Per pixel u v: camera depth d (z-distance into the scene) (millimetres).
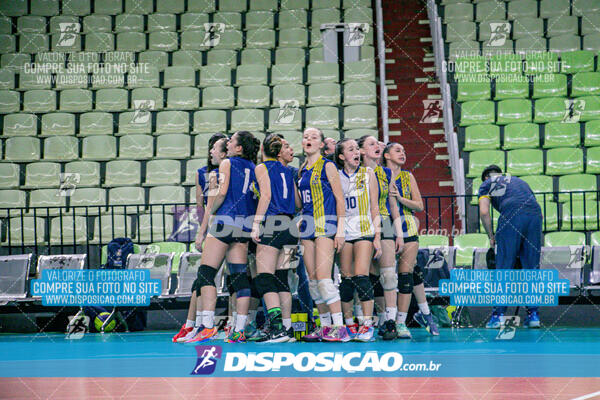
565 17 21438
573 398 4977
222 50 21062
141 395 5352
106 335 11492
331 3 22688
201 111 18797
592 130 17031
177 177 17219
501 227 11055
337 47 20625
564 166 16438
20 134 18828
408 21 22359
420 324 11602
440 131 18391
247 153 9180
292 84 19391
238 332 8938
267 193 8688
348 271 9172
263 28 22359
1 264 12680
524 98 18703
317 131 9016
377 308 9812
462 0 22547
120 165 17391
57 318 12906
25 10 22562
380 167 9383
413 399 5016
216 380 6082
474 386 5562
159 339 10320
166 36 22000
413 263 9656
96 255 15828
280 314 8852
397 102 19438
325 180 8844
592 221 15148
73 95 19594
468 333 10352
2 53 21531
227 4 23047
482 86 18875
